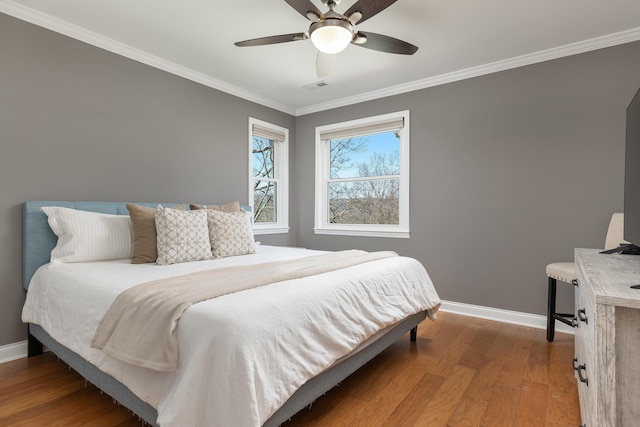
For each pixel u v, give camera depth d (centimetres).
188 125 328
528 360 229
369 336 182
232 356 111
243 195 386
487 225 319
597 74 268
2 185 219
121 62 278
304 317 144
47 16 233
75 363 180
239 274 178
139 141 290
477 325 301
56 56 241
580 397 155
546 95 289
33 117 231
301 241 452
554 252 287
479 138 322
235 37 264
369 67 320
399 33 257
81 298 169
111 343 135
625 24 244
